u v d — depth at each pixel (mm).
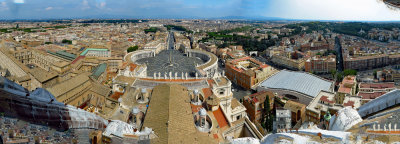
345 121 90812
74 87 189125
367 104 112188
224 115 140375
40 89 89250
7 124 76750
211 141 104562
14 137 75750
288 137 76625
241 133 142625
